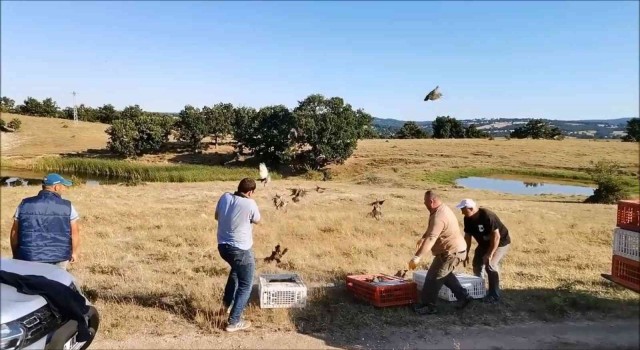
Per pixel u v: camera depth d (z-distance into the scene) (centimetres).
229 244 587
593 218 1947
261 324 614
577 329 616
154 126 6794
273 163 5862
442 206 660
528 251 1160
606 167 3069
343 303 696
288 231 1363
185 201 2262
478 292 724
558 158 6144
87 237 1203
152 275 816
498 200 2897
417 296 714
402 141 8212
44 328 425
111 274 834
